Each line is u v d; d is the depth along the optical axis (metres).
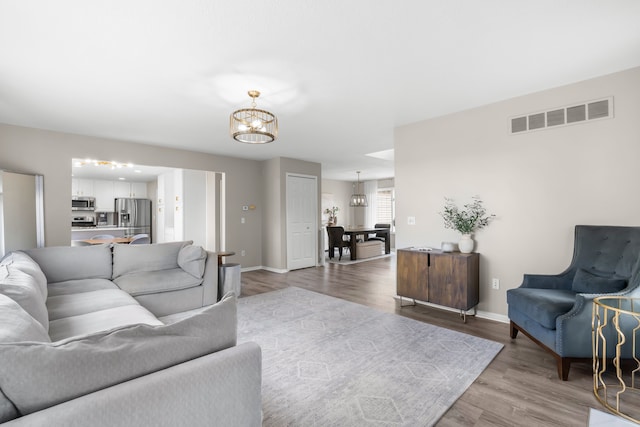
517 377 2.21
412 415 1.78
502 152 3.30
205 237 7.00
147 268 3.65
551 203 3.01
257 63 2.46
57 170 4.27
